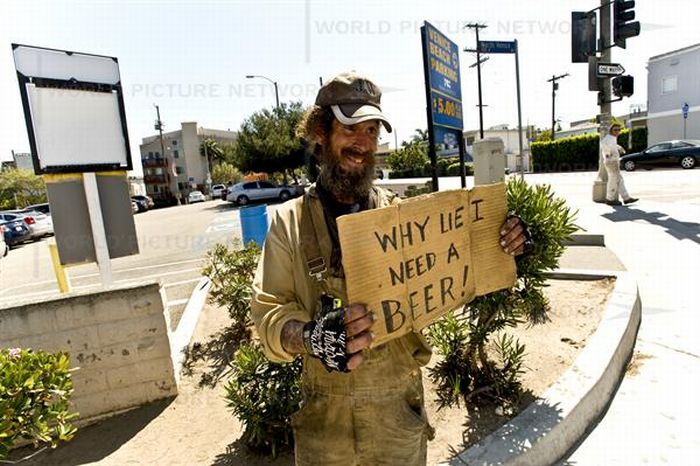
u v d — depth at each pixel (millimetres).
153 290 2895
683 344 3180
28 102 3297
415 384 1423
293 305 1249
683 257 5059
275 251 1292
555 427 2209
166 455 2430
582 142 26453
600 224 7059
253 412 2289
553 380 2707
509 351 2732
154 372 2939
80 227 3584
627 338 3129
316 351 1070
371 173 1358
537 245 2518
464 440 2256
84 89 3492
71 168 3475
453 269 1362
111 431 2719
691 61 24953
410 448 1359
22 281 9297
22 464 2492
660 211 7598
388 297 1219
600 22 8547
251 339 3709
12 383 1826
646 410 2535
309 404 1365
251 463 2289
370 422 1319
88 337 2799
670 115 26391
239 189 24203
